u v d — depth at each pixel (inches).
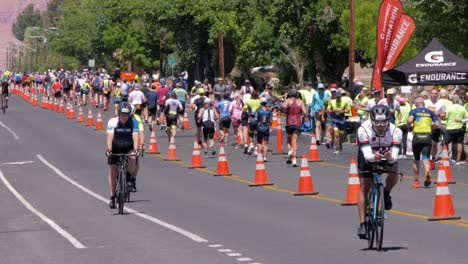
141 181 2721.5
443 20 4097.0
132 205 2155.5
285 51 7180.1
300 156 3339.1
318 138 3700.8
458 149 2913.4
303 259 1328.7
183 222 1817.2
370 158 1325.0
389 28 3250.5
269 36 7047.2
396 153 1332.4
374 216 1365.7
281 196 2274.9
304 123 4215.1
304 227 1696.6
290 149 3053.6
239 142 3735.2
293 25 5782.5
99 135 4611.2
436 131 2758.4
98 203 2246.6
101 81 6437.0
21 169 3250.5
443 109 2874.0
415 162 2372.0
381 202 1344.7
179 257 1378.0
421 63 3078.2
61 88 7455.7
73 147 4018.2
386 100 3029.0
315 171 2861.7
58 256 1434.5
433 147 2787.9
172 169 3063.5
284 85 7140.8
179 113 4722.0
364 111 3464.6
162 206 2117.4
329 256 1348.4
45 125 5255.9
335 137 3368.6
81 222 1873.8
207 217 1889.8
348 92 3823.8
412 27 3240.7
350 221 1777.8
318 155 3272.6
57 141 4311.0
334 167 2970.0
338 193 2308.1
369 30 5506.9
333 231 1631.4
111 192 2070.6
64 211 2101.4
